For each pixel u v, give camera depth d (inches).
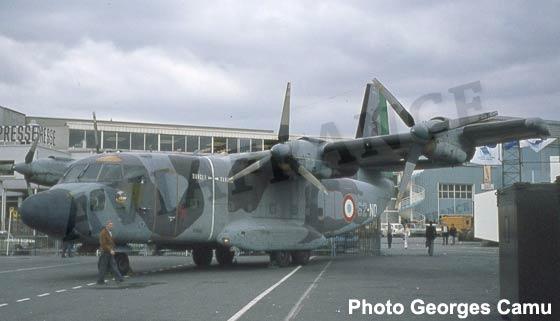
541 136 778.2
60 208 656.4
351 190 1031.6
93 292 550.9
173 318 400.5
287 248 869.2
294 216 916.6
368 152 837.2
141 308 446.3
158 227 743.1
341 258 1100.5
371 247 1222.9
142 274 754.2
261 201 872.9
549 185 334.0
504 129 757.3
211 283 630.5
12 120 2032.5
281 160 799.1
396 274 742.5
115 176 713.6
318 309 442.0
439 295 522.6
